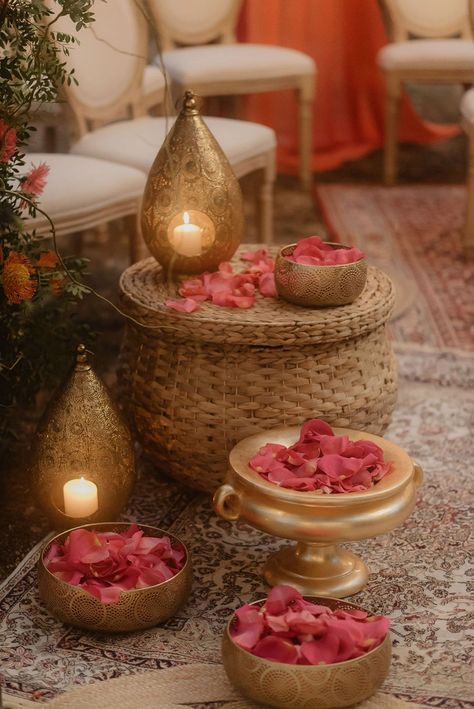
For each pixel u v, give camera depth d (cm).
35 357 202
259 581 171
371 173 418
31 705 141
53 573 159
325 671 134
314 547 167
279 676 135
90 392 175
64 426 174
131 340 192
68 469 174
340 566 167
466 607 163
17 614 162
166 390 182
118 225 360
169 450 185
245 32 405
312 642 139
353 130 439
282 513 153
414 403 233
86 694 142
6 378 194
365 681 137
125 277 196
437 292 298
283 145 426
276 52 362
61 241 332
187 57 341
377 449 162
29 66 182
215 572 173
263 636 144
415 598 166
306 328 172
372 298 186
